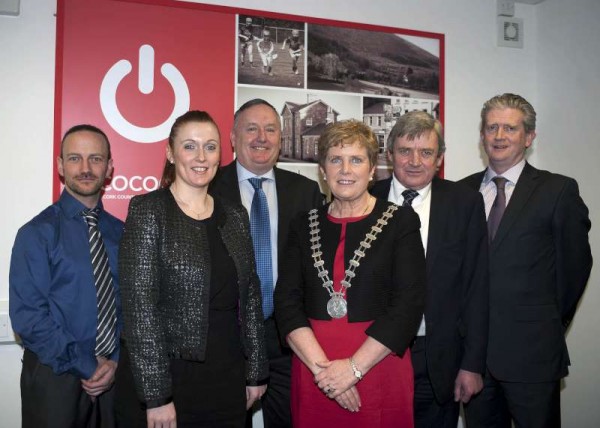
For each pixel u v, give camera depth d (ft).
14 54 7.34
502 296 6.62
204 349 4.97
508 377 6.55
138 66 7.81
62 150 6.40
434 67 9.57
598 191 8.84
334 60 8.88
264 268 6.81
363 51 9.08
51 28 7.50
